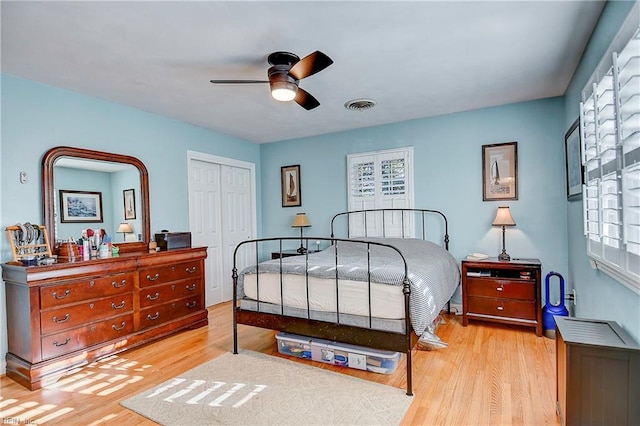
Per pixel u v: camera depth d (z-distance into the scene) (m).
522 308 3.23
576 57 2.55
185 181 4.13
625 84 1.54
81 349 2.60
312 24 2.04
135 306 2.98
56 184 2.90
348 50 2.38
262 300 2.81
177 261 3.38
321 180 4.86
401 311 2.24
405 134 4.24
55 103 2.93
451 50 2.41
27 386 2.34
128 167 3.48
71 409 2.07
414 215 4.20
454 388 2.22
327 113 3.85
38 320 2.38
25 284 2.35
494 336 3.16
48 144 2.88
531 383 2.27
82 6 1.82
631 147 1.52
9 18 1.92
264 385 2.31
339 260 3.01
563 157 3.45
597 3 1.89
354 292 2.39
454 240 3.97
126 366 2.66
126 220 3.42
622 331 1.73
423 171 4.14
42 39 2.16
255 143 5.31
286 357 2.80
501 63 2.64
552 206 3.50
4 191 2.61
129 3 1.80
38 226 2.71
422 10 1.92
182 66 2.58
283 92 2.34
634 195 1.56
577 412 1.59
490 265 3.35
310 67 2.20
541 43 2.33
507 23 2.08
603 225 2.03
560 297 3.15
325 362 2.66
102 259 2.74
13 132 2.67
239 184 5.03
